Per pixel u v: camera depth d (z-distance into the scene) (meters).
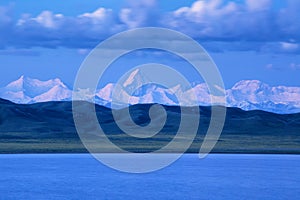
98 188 157.75
